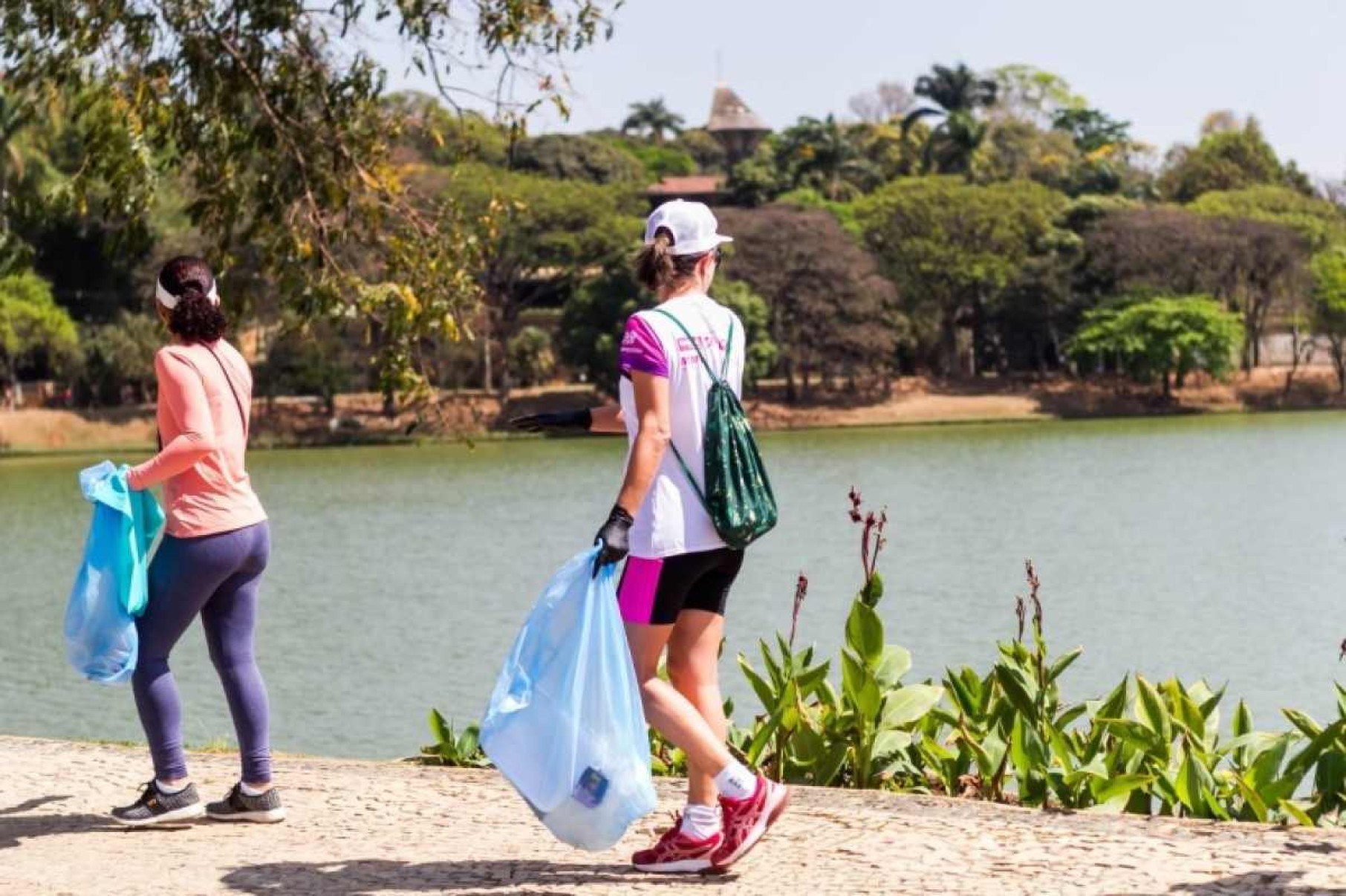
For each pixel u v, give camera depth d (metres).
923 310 116.19
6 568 44.84
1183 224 114.56
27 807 7.42
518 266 105.44
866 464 80.00
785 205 117.38
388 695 23.77
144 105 12.66
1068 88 183.38
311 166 13.20
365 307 13.37
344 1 12.90
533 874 6.09
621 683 5.75
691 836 5.98
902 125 160.00
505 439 103.38
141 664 6.95
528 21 12.76
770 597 34.97
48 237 93.56
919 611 32.81
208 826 6.99
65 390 101.38
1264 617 31.45
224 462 6.89
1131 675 25.00
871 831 6.50
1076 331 116.94
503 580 39.66
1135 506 57.78
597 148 144.62
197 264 6.96
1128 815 6.67
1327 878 5.68
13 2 12.39
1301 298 116.06
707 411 5.85
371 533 52.09
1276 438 91.62
